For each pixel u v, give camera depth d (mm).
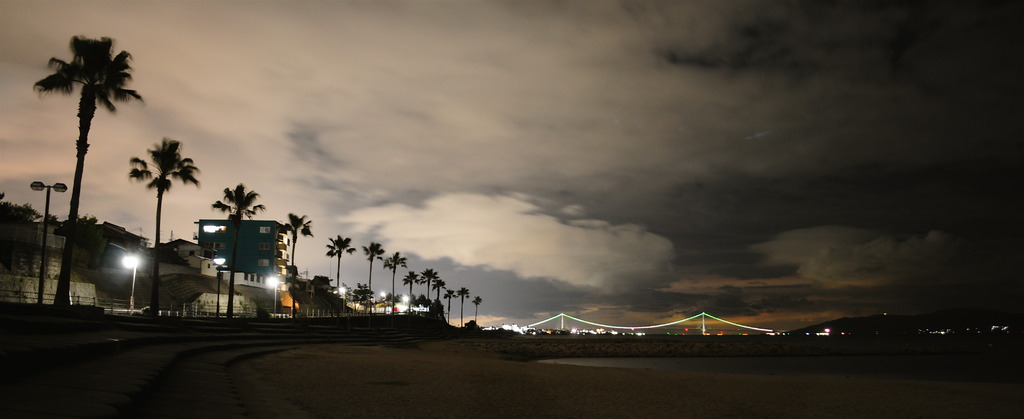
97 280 68562
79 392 11148
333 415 15406
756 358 100812
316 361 32219
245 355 31625
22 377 12469
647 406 20422
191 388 16406
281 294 116500
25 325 20641
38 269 57656
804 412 20625
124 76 39562
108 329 32219
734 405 21578
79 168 37812
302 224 86250
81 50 38344
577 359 88000
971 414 21250
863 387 28984
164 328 39094
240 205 65250
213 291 88688
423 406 17781
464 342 117562
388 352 49844
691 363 82188
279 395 18312
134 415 11773
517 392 22500
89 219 76188
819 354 111812
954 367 77375
